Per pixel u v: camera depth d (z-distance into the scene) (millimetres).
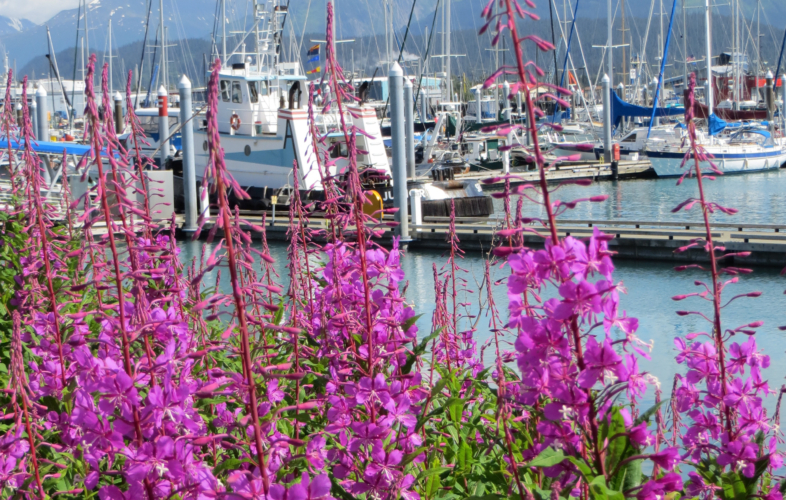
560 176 49156
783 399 7957
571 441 3012
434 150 53250
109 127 3475
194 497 3051
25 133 5188
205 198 2697
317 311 5426
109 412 3195
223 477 3580
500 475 4133
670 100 90188
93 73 3373
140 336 3699
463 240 26766
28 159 5215
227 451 4289
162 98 35188
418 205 28891
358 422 4027
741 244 22578
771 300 17516
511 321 3121
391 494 3838
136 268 4664
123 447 3203
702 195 3693
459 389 5340
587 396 2922
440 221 30359
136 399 3213
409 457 3883
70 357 4570
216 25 46594
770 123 65188
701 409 4086
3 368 5426
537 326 2957
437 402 5059
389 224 4777
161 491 3162
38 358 5281
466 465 4469
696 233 23750
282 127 31641
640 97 91125
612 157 56250
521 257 2922
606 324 2883
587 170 52125
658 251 24047
